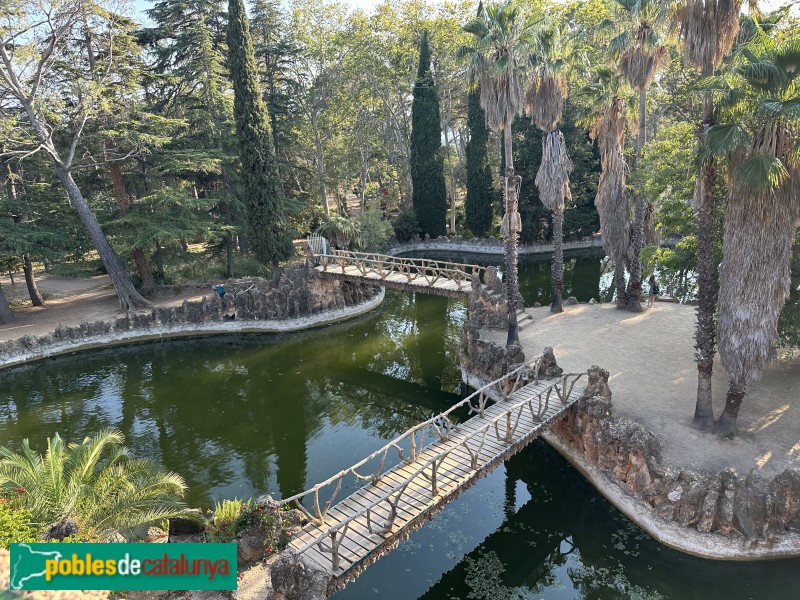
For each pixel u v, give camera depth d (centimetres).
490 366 1967
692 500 1179
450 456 1322
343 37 4441
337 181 5097
